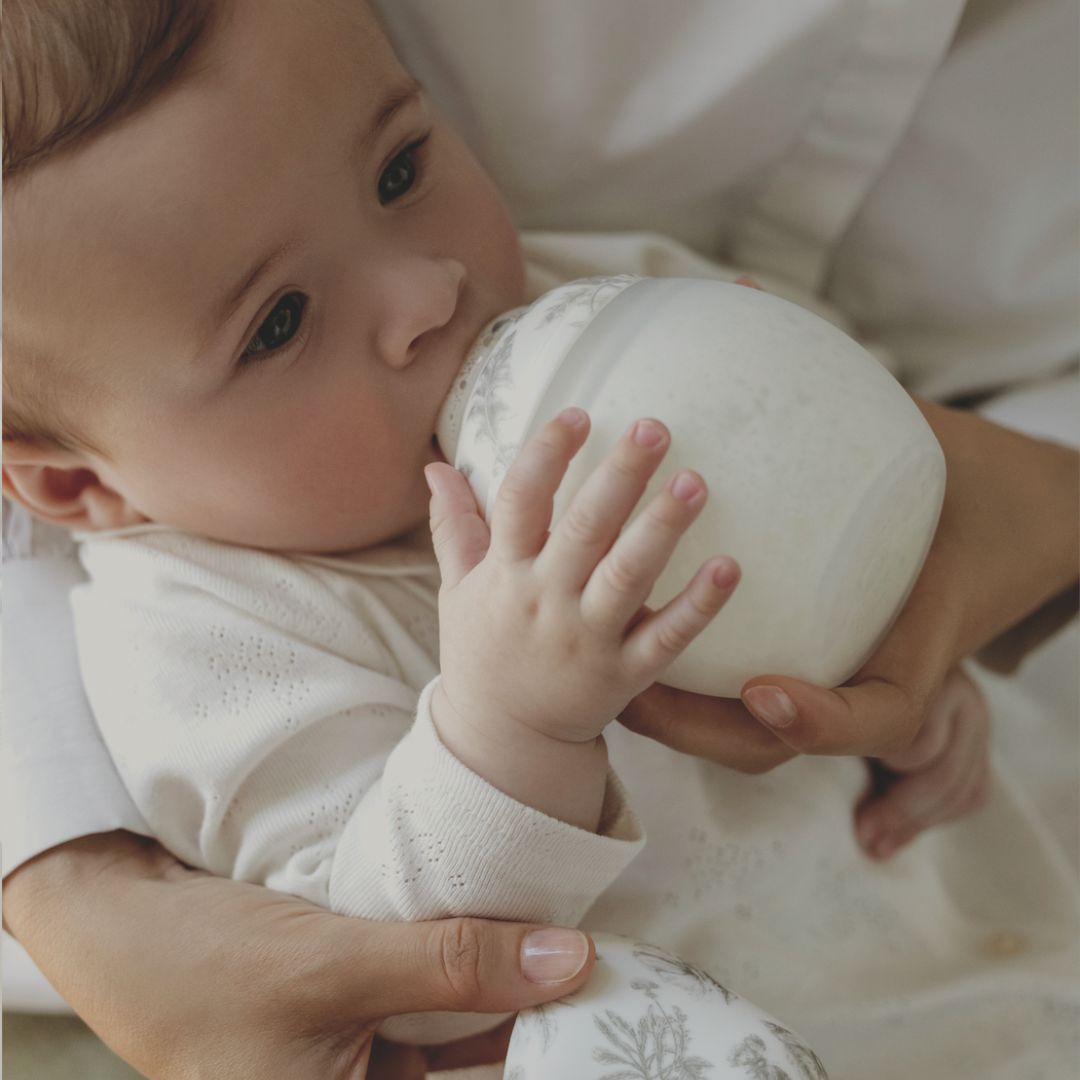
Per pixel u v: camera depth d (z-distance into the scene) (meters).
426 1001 0.59
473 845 0.59
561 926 0.63
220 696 0.71
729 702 0.64
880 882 0.86
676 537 0.48
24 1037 0.84
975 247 0.98
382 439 0.68
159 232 0.62
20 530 0.86
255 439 0.68
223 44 0.62
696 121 0.90
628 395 0.52
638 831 0.63
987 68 0.89
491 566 0.53
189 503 0.73
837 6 0.83
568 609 0.51
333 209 0.65
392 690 0.73
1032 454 0.83
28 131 0.61
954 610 0.69
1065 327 1.01
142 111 0.61
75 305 0.64
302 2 0.65
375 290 0.66
